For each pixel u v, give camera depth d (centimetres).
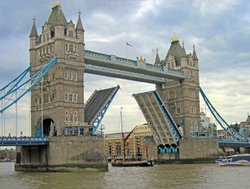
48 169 8519
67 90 9044
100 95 9694
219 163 9769
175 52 12750
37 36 9712
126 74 10750
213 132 13912
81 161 8262
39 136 8912
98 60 9738
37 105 9469
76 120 9100
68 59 9125
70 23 9300
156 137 12025
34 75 8725
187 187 5156
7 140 7938
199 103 12706
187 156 11619
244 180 5847
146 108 11044
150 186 5359
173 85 12575
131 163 10844
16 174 7950
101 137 8675
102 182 5956
